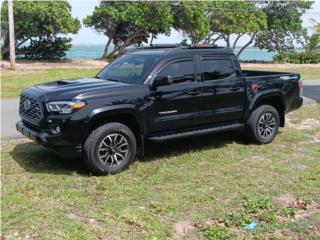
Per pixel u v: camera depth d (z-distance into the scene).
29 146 8.20
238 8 42.19
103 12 36.53
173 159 7.44
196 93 7.38
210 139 8.83
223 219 5.03
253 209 5.30
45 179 6.32
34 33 34.22
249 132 8.41
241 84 8.03
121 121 6.84
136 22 36.19
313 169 6.96
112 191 5.88
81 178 6.40
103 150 6.48
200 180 6.38
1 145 8.27
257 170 6.88
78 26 36.12
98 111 6.35
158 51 7.46
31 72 24.72
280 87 8.67
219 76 7.76
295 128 10.22
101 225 4.84
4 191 5.79
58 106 6.23
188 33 40.69
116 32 40.66
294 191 5.98
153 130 7.00
